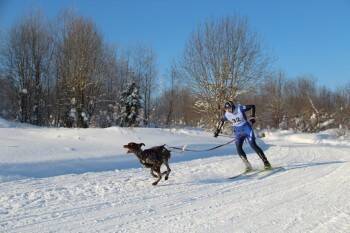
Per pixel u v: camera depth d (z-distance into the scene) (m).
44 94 39.72
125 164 12.82
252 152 17.00
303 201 7.97
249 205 7.70
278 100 48.72
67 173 11.19
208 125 33.72
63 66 36.06
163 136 19.59
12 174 10.24
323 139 31.64
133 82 38.41
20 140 16.23
